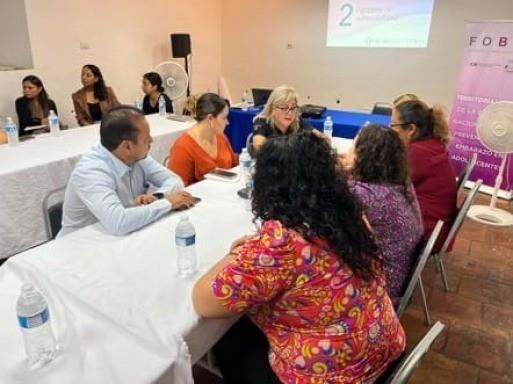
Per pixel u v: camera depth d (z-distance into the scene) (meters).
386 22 5.19
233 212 1.73
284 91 2.55
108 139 1.62
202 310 1.01
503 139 3.34
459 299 2.39
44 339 0.96
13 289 1.18
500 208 3.72
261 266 0.90
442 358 1.94
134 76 5.41
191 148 2.33
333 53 5.67
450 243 2.27
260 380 1.18
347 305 0.95
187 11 5.87
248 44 6.33
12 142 2.86
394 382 0.90
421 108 2.13
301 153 0.95
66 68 4.61
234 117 4.58
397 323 1.09
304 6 5.70
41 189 2.54
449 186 2.09
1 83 4.05
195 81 6.28
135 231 1.53
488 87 3.85
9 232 2.44
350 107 5.79
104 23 4.89
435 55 5.04
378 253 1.03
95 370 0.89
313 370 0.97
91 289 1.16
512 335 2.10
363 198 1.37
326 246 0.93
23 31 4.21
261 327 1.10
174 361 0.93
